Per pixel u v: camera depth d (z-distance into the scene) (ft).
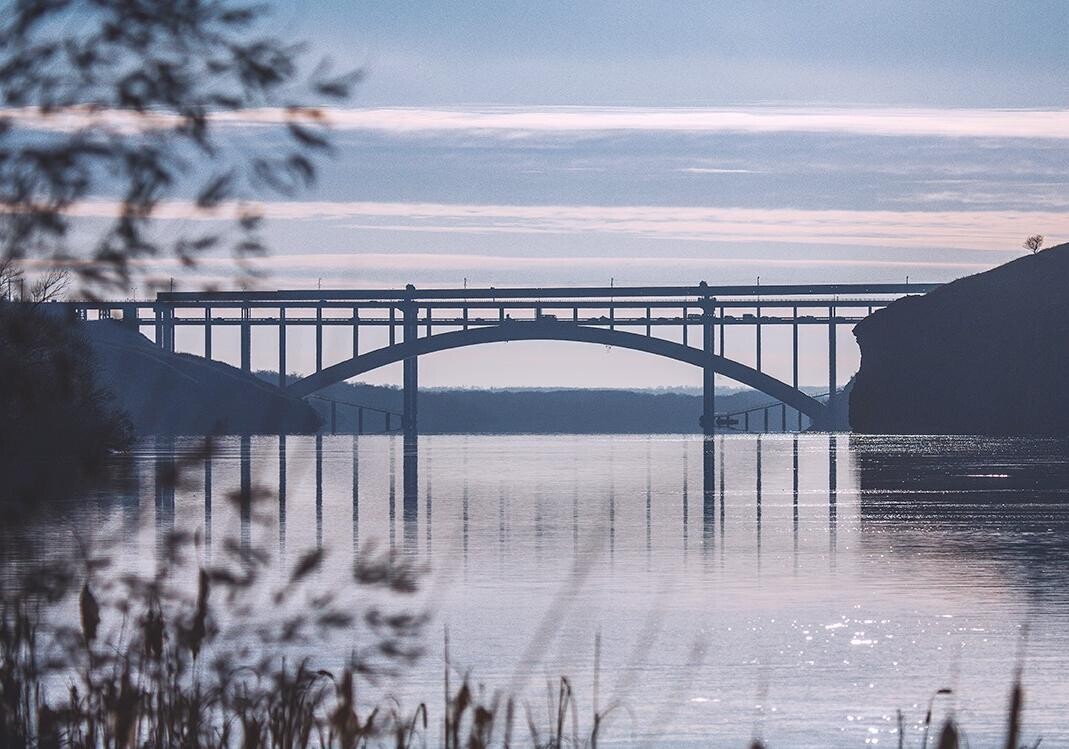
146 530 187.21
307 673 38.99
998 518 264.52
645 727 89.86
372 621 31.60
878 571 177.68
